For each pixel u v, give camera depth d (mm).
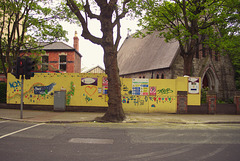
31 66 9586
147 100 12250
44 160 4023
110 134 6484
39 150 4688
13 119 9289
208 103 12117
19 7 13023
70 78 12562
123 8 9828
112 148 4922
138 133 6707
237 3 12227
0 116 10039
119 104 9398
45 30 14125
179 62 18984
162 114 11750
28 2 13039
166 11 14445
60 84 12617
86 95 12422
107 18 9289
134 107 12234
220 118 10359
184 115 11461
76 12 9469
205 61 20328
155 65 21844
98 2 9172
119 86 9477
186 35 13195
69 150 4715
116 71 9445
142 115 11188
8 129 7168
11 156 4246
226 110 12164
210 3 13445
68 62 22688
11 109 12805
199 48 20484
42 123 8664
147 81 12273
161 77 20531
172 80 12258
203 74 20031
